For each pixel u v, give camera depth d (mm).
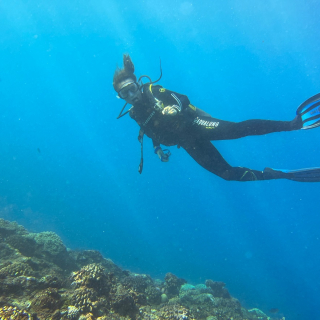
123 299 3965
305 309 18484
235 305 8250
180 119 4000
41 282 3957
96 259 8531
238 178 4227
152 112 4109
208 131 3992
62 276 5453
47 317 3023
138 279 6906
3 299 3312
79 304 3424
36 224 23781
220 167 4219
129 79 4039
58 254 7074
